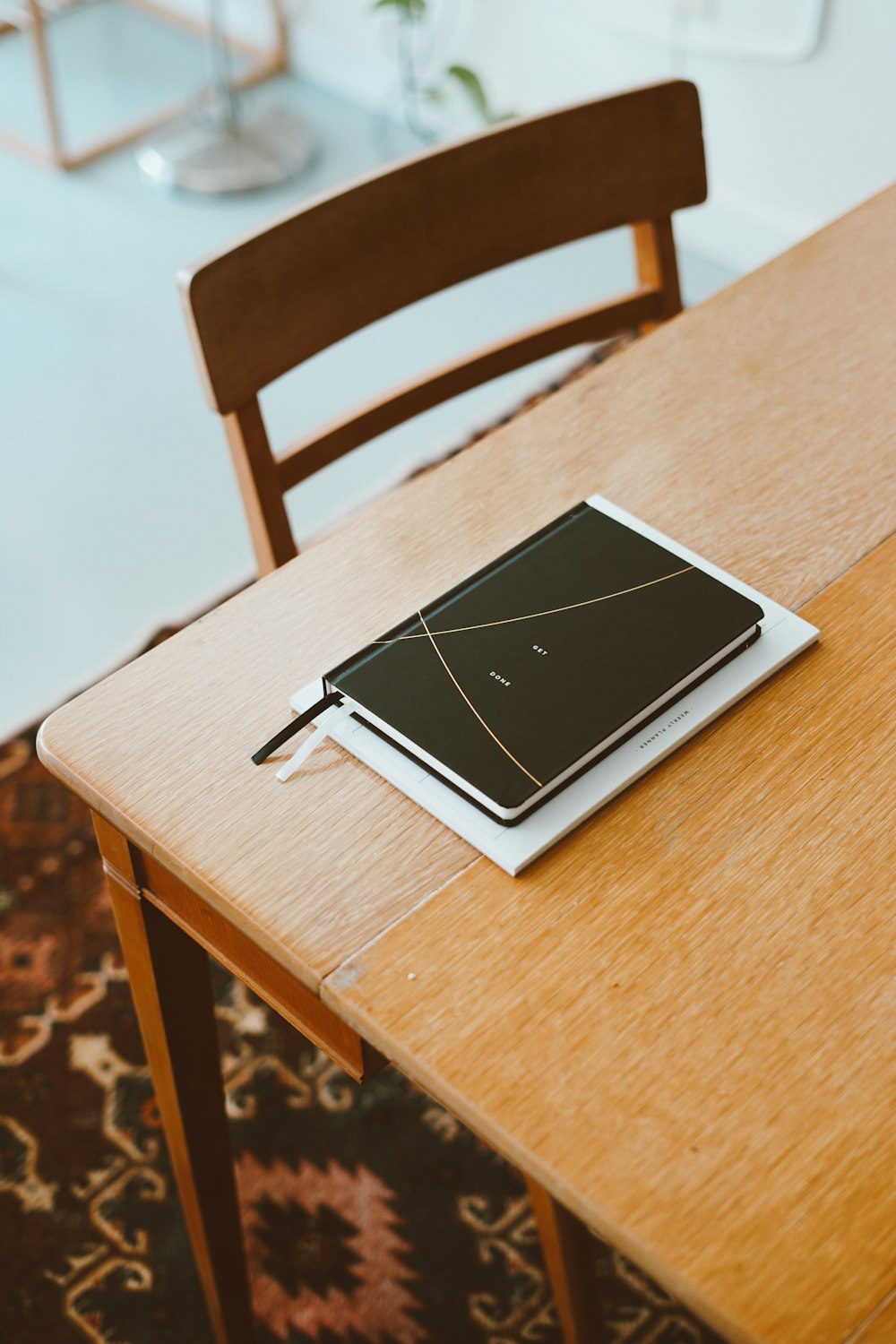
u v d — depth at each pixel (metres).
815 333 1.13
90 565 2.15
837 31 2.42
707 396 1.07
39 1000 1.56
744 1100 0.65
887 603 0.91
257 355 1.07
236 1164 1.42
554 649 0.84
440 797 0.78
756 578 0.92
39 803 1.77
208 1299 1.26
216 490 2.30
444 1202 1.40
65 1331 1.31
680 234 2.89
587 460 1.02
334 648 0.88
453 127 3.14
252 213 2.93
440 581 0.93
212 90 3.22
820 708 0.84
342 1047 0.85
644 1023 0.68
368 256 1.12
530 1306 1.32
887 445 1.02
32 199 2.94
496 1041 0.68
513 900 0.74
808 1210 0.61
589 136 1.20
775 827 0.77
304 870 0.75
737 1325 0.58
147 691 0.86
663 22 2.62
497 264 1.21
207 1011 1.06
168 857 0.77
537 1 2.80
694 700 0.83
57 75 3.31
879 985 0.70
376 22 3.11
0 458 2.34
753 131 2.66
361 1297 1.33
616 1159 0.63
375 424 1.18
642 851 0.76
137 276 2.75
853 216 1.28
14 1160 1.43
